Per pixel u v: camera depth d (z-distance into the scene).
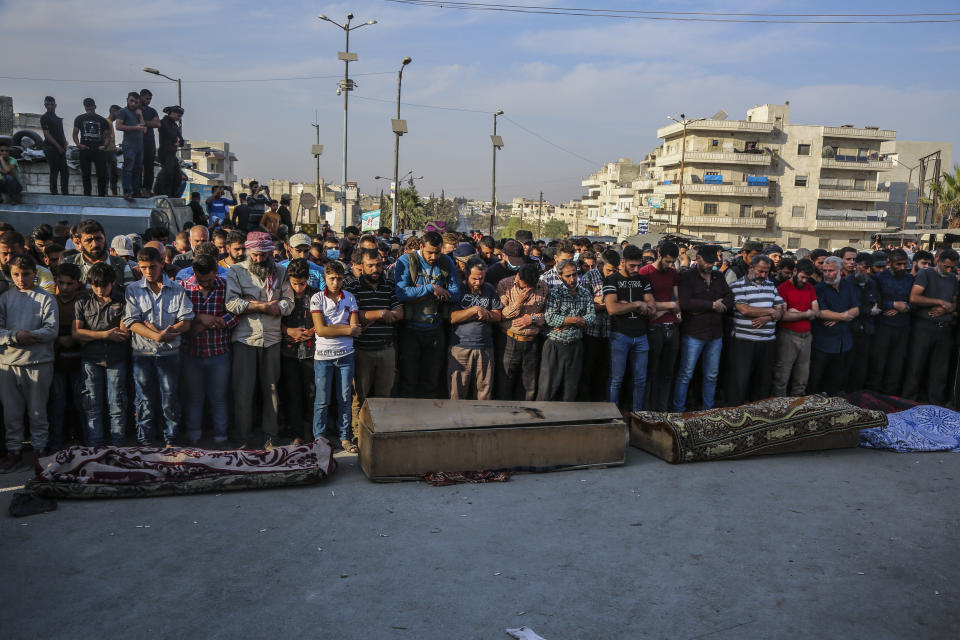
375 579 3.85
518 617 3.50
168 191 13.18
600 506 5.00
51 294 5.54
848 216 65.69
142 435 5.94
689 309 7.33
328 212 66.31
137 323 5.66
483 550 4.24
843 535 4.59
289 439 6.56
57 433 5.84
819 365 8.05
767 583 3.92
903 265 8.34
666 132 66.88
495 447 5.57
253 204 14.18
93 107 11.63
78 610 3.46
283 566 3.97
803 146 64.81
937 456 6.40
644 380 7.25
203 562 3.99
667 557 4.21
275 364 6.13
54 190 11.73
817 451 6.45
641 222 63.19
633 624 3.46
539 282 6.79
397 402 5.83
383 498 5.05
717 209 64.25
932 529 4.73
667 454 6.04
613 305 6.93
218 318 5.94
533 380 6.89
